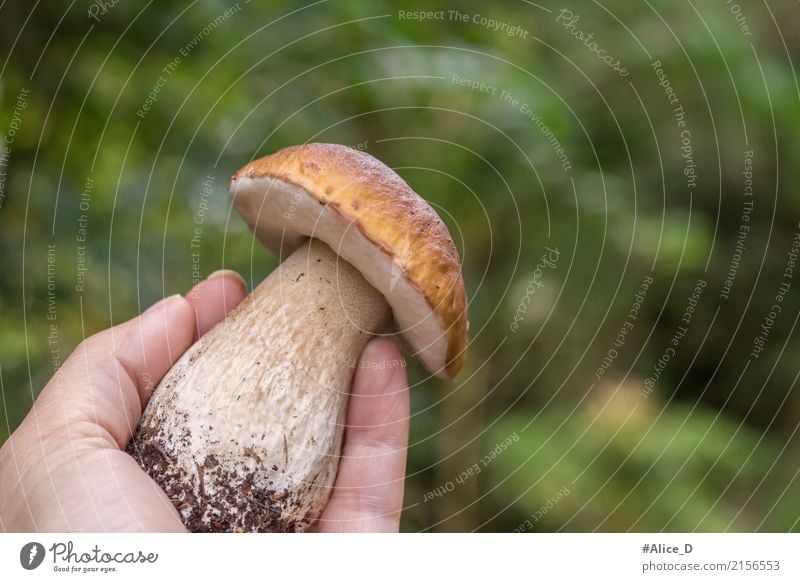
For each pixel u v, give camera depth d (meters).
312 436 0.41
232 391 0.41
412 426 0.59
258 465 0.41
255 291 0.43
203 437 0.41
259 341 0.42
